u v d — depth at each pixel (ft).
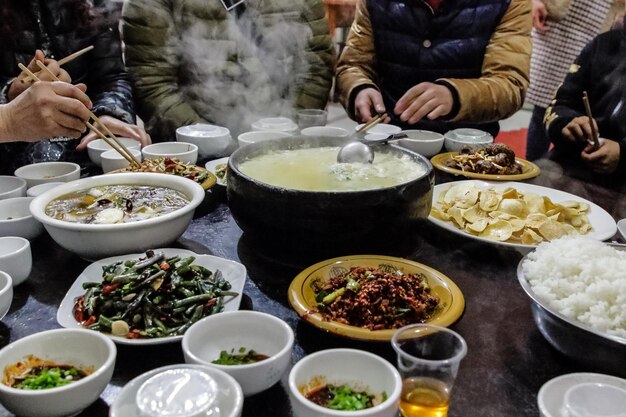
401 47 10.98
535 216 5.82
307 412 3.09
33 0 8.92
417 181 4.97
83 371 3.62
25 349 3.60
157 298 4.32
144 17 10.02
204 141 8.33
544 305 3.84
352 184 5.38
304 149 6.47
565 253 4.45
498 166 7.73
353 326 4.01
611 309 3.87
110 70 9.90
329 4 14.33
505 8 10.43
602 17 12.94
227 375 3.25
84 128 6.64
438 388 3.39
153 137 10.37
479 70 10.93
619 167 8.21
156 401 3.00
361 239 4.87
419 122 10.85
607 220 5.98
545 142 13.94
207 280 4.66
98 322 4.17
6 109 6.36
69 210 5.52
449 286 4.48
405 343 3.67
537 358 4.00
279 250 5.11
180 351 4.03
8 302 4.24
